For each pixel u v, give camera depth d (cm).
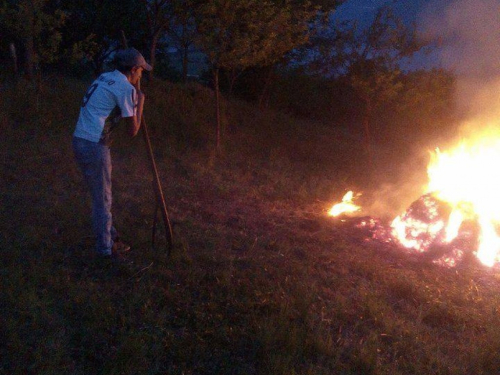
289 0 1050
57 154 779
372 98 1134
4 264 458
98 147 461
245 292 469
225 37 958
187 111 1205
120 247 510
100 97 456
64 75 1573
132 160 841
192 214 667
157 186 510
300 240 632
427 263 600
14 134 827
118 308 420
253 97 1811
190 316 425
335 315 456
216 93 1004
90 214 587
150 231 575
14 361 348
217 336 404
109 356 368
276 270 524
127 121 464
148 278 472
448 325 467
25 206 590
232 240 595
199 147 1013
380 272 551
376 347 410
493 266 606
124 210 636
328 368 381
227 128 1203
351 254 603
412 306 494
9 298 404
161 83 1363
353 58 1089
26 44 995
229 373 372
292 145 1204
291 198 827
